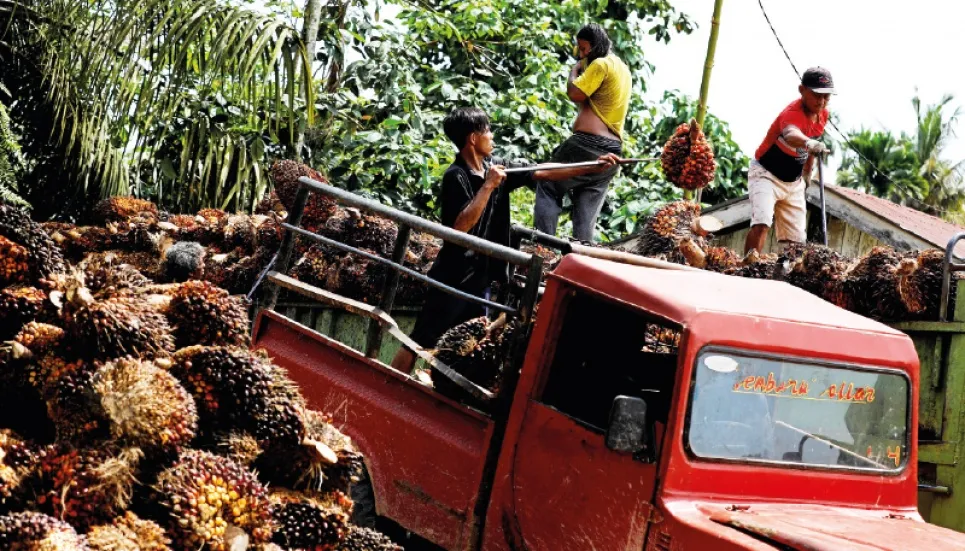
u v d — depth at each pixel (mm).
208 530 3162
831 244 10070
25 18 12219
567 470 4395
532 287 4766
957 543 3881
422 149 12094
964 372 5211
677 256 7371
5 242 3793
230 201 12234
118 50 11617
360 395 5355
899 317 5723
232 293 8219
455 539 4773
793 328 4344
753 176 8422
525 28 14586
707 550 3789
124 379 3254
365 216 7398
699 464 4074
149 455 3221
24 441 3232
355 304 5559
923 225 10078
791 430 4320
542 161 13109
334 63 13852
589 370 4785
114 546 3004
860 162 43312
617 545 4137
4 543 2844
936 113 43250
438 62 14789
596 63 8258
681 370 4098
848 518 4172
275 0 13141
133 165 12719
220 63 10742
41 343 3461
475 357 5160
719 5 9391
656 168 13914
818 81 8016
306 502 3623
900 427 4602
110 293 3670
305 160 12492
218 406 3592
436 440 4961
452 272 5852
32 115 12508
